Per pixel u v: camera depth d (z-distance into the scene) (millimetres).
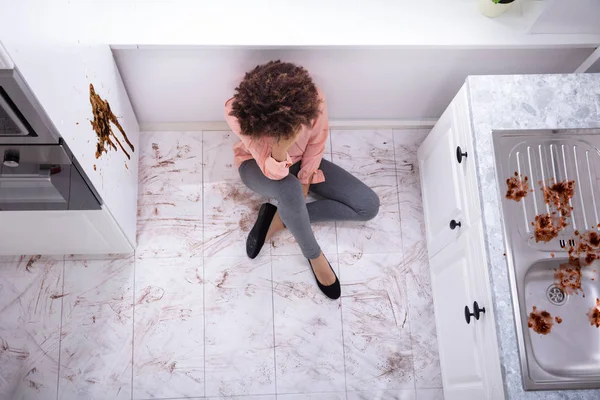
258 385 2414
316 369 2445
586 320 1978
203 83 2391
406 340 2512
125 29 2129
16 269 2459
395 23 2223
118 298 2467
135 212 2520
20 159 1595
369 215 2535
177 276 2510
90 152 1824
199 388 2395
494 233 1952
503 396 1840
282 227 2529
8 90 1318
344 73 2389
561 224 1981
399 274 2596
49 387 2355
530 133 2051
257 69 2066
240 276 2527
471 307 2086
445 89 2535
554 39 2270
